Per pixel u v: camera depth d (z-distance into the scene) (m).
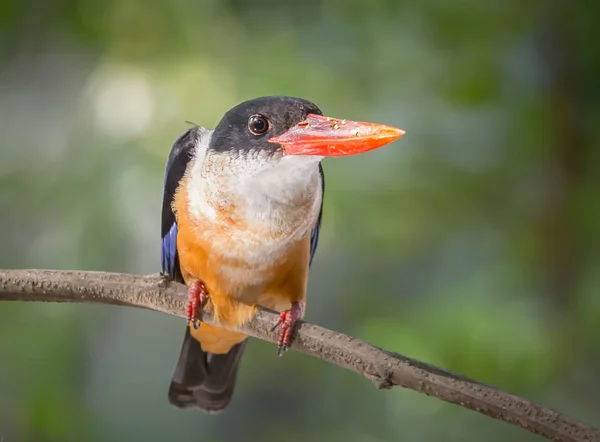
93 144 3.18
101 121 3.21
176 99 3.20
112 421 3.46
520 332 3.01
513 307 3.04
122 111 3.22
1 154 3.17
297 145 2.76
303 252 2.79
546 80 3.08
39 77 3.18
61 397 3.07
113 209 3.14
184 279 2.80
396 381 2.72
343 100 3.13
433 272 3.13
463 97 3.08
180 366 2.87
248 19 3.21
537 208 3.08
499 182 3.10
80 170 3.15
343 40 3.14
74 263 3.13
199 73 3.20
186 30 3.17
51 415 3.06
